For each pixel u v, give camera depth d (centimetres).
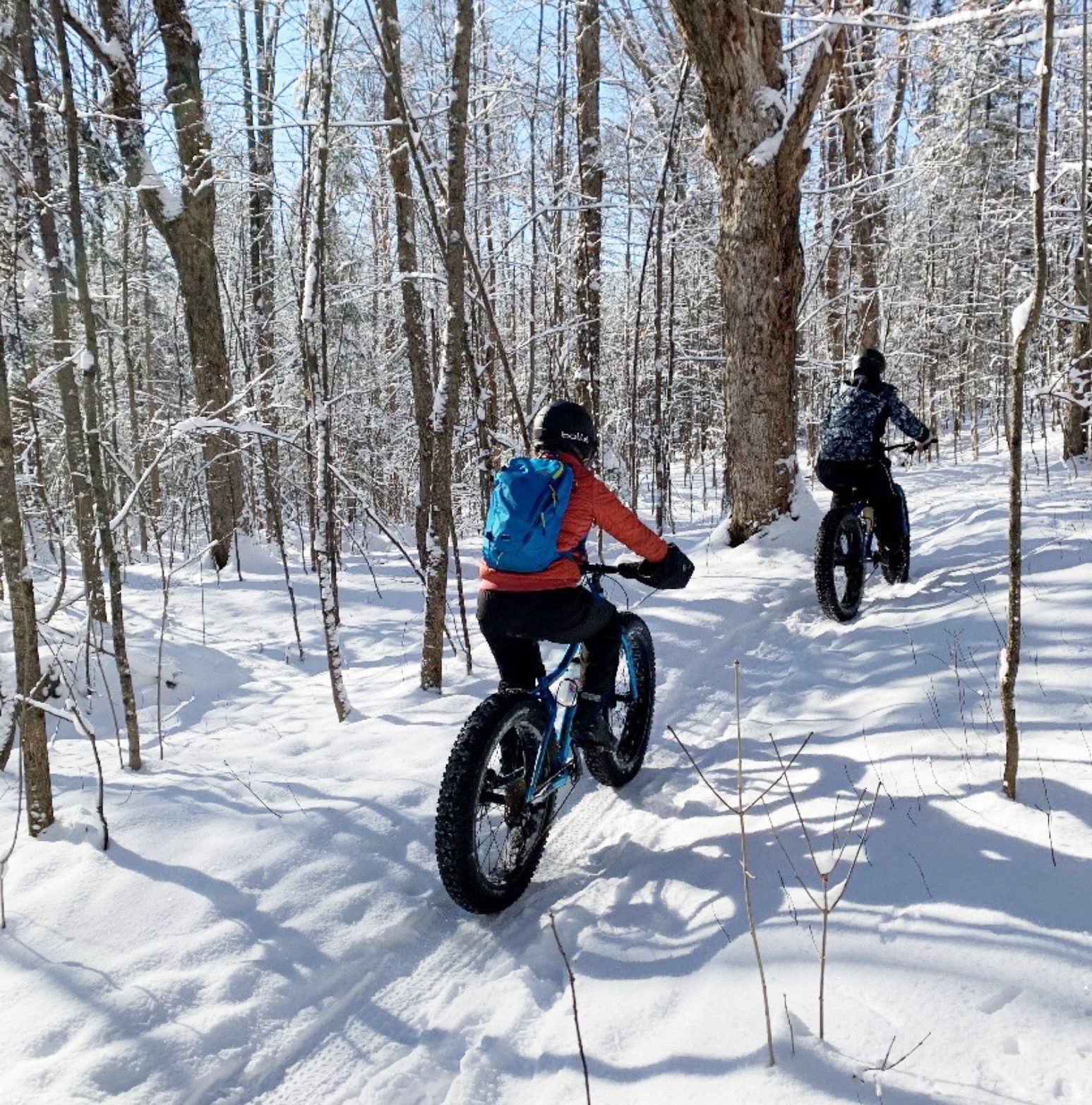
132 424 1150
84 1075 224
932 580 666
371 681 616
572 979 202
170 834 342
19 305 520
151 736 516
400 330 1689
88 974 263
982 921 249
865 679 483
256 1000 257
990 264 2167
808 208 1329
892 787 346
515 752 339
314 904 305
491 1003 262
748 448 827
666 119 1123
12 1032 241
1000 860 279
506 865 320
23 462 699
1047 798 307
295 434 533
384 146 1030
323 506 505
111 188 746
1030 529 771
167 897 302
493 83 1038
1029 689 402
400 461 1695
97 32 900
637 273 1617
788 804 359
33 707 339
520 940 295
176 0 960
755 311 801
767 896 290
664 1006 248
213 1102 225
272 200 1201
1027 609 502
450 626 770
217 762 436
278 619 831
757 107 758
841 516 614
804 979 240
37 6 566
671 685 525
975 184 1825
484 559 344
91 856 325
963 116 1520
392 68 463
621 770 399
